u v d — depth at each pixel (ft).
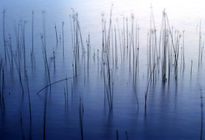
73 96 8.99
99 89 9.48
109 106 8.21
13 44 14.46
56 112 7.98
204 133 6.83
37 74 10.87
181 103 8.36
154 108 8.09
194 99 8.61
